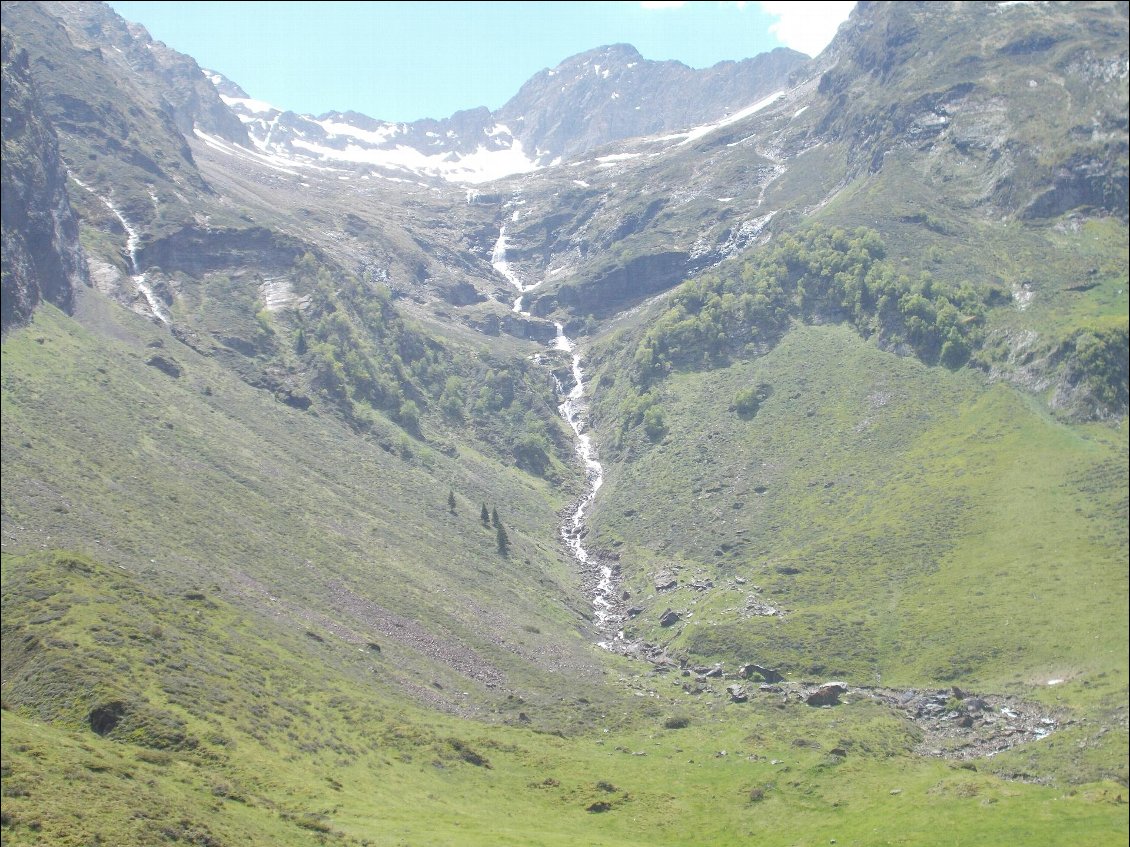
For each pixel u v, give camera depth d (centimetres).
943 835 9362
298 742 9781
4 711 8662
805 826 9938
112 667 9669
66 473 15300
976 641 15462
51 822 6462
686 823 10088
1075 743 12156
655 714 13925
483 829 8862
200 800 7625
